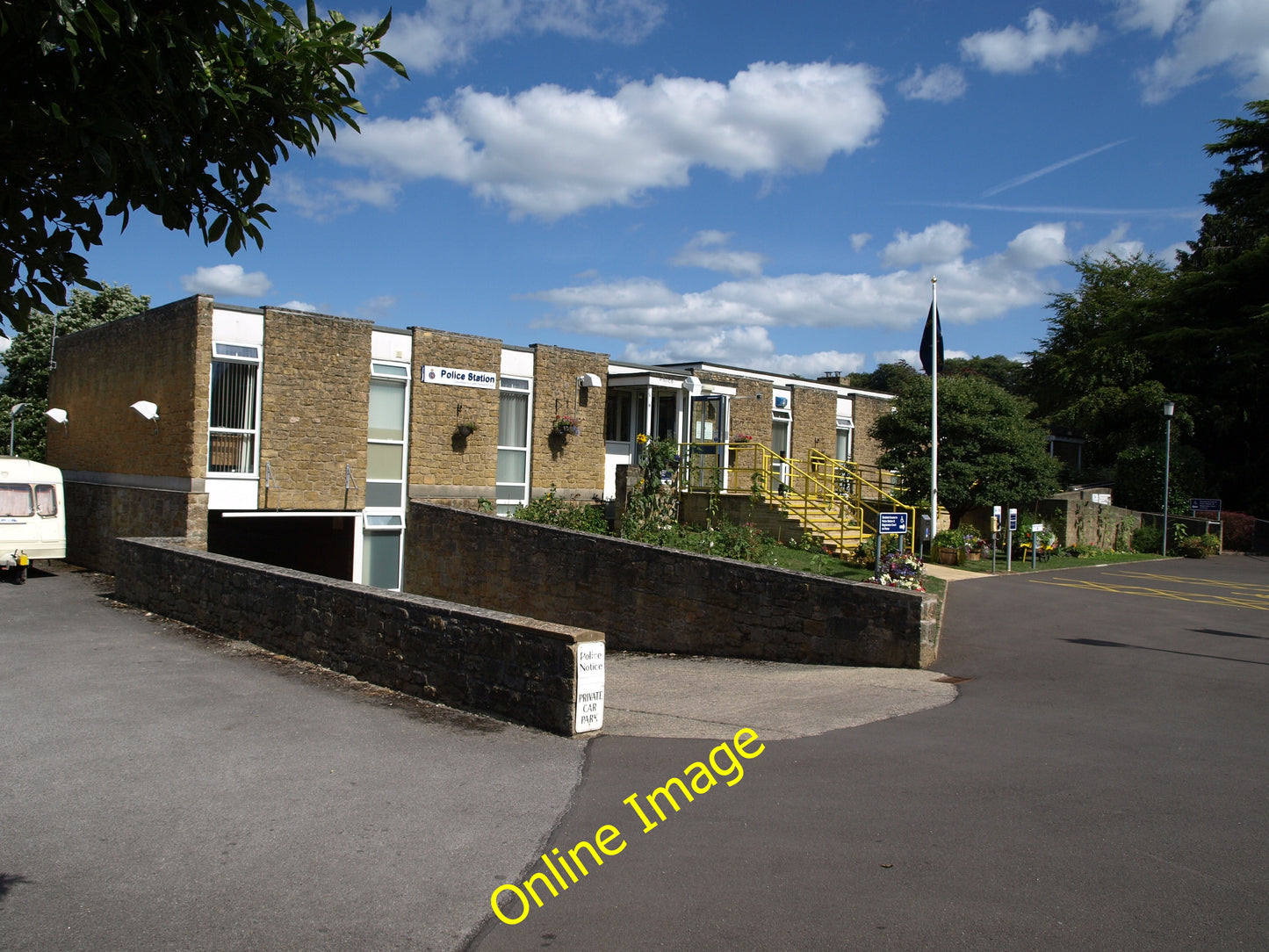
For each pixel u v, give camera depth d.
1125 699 9.09
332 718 8.24
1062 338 53.19
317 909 4.42
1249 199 43.38
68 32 3.02
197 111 3.90
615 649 14.36
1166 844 5.09
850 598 11.49
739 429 25.30
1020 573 22.89
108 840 5.31
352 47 4.20
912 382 28.44
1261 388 40.81
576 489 21.62
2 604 15.40
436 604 9.10
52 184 3.95
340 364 17.72
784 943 3.97
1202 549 31.36
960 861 4.86
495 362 19.98
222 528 23.36
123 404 19.36
